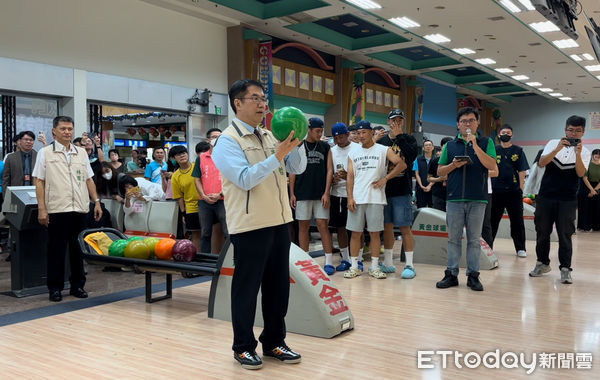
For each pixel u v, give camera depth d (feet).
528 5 31.30
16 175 21.25
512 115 78.59
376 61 49.34
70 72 26.86
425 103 60.13
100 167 20.67
